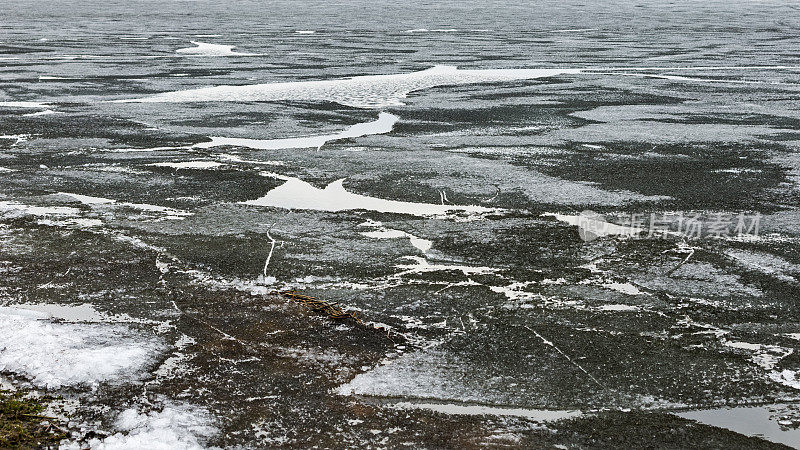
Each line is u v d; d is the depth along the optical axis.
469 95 18.62
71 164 11.25
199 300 6.46
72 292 6.61
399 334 5.90
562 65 25.41
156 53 28.55
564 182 10.35
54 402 4.96
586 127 14.41
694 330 6.01
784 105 17.03
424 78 21.92
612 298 6.58
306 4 79.44
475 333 5.93
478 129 14.23
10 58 25.94
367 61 26.14
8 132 13.62
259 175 10.66
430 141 13.08
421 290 6.72
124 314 6.19
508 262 7.41
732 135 13.61
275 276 7.01
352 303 6.43
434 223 8.59
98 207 9.09
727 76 22.41
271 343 5.73
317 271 7.14
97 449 4.48
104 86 19.72
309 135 13.62
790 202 9.50
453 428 4.73
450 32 41.16
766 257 7.59
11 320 6.02
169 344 5.70
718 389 5.18
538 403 5.00
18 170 10.86
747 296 6.65
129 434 4.63
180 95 18.41
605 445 4.58
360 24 47.66
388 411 4.90
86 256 7.45
